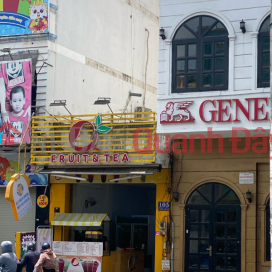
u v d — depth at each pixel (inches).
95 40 833.5
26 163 726.5
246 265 619.5
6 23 748.0
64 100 701.9
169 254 653.9
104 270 673.0
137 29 959.0
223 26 606.5
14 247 739.4
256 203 627.5
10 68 715.4
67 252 669.3
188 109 605.3
